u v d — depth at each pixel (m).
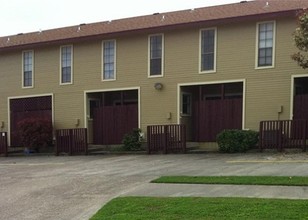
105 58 20.27
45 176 12.38
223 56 17.48
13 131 23.05
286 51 16.23
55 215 7.74
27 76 22.67
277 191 8.10
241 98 17.59
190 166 12.44
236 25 17.23
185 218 6.66
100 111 20.55
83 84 20.86
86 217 7.43
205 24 17.56
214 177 9.89
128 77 19.61
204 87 18.73
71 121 21.19
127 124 19.72
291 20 16.14
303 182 8.64
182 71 18.33
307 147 15.03
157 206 7.50
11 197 9.56
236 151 15.64
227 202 7.39
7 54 23.30
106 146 20.27
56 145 19.94
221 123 17.59
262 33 16.77
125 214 7.14
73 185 10.50
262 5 17.86
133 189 9.37
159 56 18.88
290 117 16.11
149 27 18.70
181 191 8.71
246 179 9.30
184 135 17.11
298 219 6.19
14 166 15.73
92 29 21.38
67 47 21.41
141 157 16.23
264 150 15.41
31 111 22.56
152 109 18.95
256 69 16.81
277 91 16.39
